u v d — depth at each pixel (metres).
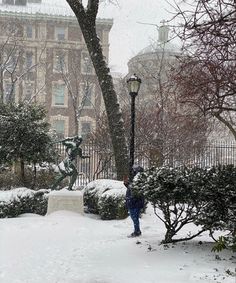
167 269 7.50
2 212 15.43
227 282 6.60
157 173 9.05
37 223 13.63
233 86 7.71
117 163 18.45
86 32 18.62
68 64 52.81
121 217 15.12
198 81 8.55
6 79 48.31
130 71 40.28
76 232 12.17
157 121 24.80
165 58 35.34
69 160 16.55
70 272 7.68
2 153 20.12
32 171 22.34
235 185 8.70
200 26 6.68
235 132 19.69
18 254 9.17
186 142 25.17
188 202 8.95
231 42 6.76
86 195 17.17
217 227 8.54
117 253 8.99
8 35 42.06
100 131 25.06
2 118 20.05
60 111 53.22
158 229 12.84
